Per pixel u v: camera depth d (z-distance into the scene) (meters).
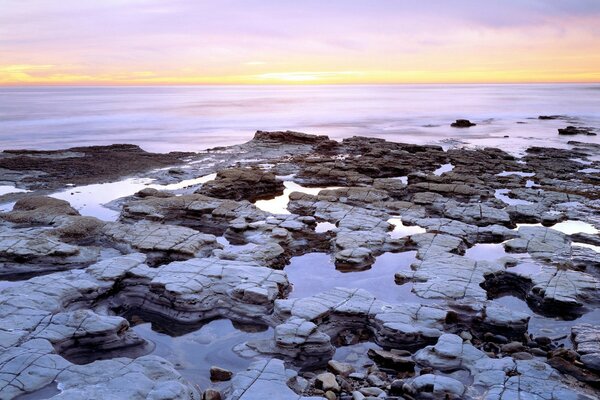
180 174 35.69
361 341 14.33
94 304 15.68
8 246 18.73
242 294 15.63
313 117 88.44
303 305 14.90
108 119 82.94
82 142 54.00
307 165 38.41
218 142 55.12
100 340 13.29
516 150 47.59
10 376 10.98
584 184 32.12
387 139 57.25
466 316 15.24
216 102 146.62
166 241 19.95
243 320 15.28
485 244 22.41
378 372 12.61
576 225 24.83
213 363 13.24
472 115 91.81
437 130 67.06
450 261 18.78
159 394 10.46
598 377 12.10
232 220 23.70
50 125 71.88
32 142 53.50
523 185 31.92
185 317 15.23
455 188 28.98
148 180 34.12
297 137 50.78
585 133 60.44
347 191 28.12
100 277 16.22
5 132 62.31
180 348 14.03
